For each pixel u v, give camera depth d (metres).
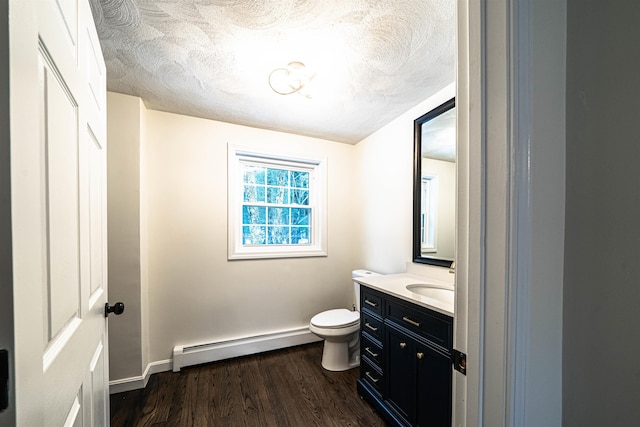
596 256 0.48
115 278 1.75
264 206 2.55
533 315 0.47
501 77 0.48
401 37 1.23
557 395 0.50
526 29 0.46
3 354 0.34
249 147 2.35
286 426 1.45
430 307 1.21
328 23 1.14
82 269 0.72
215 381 1.88
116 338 1.75
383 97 1.82
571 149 0.50
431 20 1.13
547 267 0.48
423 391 1.26
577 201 0.50
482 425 0.51
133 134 1.80
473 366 0.52
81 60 0.73
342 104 1.92
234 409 1.59
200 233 2.17
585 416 0.49
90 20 0.83
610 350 0.47
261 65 1.46
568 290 0.51
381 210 2.35
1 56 0.34
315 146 2.64
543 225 0.48
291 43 1.27
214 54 1.36
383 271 2.31
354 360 2.13
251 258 2.34
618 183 0.46
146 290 1.96
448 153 1.68
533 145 0.47
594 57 0.48
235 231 2.31
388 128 2.26
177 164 2.10
